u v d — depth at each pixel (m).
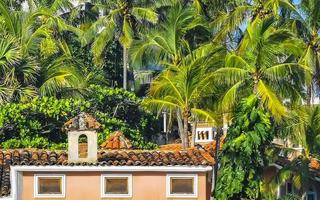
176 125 67.06
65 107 51.19
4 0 67.44
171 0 65.44
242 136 43.59
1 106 50.41
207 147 57.09
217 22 58.78
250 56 49.59
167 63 56.59
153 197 40.28
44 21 61.78
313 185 54.78
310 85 51.00
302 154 52.91
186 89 52.53
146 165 39.97
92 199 39.91
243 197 43.38
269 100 47.97
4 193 39.22
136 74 68.12
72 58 57.09
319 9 53.50
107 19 63.94
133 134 53.84
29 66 53.56
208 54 52.38
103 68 67.44
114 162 39.81
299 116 50.50
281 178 51.91
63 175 39.75
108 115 55.47
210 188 43.06
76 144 39.88
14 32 56.91
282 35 49.75
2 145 49.28
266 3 56.44
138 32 64.75
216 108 51.53
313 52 53.38
